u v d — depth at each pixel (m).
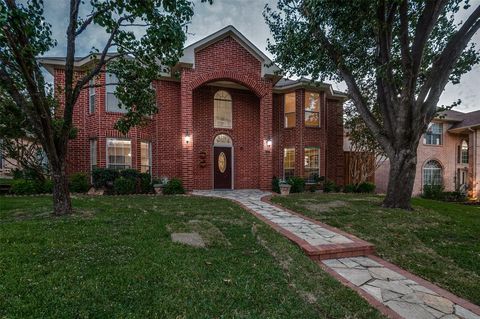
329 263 4.31
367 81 11.54
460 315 2.90
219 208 7.44
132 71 6.81
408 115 7.75
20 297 2.57
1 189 10.02
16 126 8.34
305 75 9.07
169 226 5.33
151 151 11.98
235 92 13.46
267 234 5.04
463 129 17.52
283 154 14.34
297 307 2.72
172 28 5.37
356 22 7.19
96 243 4.09
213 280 3.18
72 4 5.50
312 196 10.52
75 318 2.34
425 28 7.16
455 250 4.89
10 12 4.07
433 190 16.33
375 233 5.63
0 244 3.86
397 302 3.12
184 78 11.23
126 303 2.60
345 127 14.47
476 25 6.95
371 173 14.52
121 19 5.67
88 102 11.30
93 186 10.68
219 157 13.08
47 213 6.01
